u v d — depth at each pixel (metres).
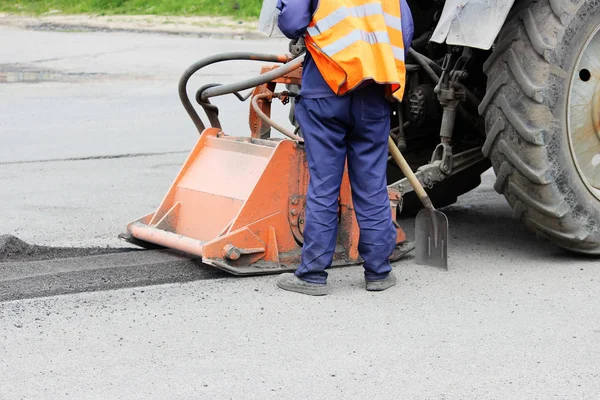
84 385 4.76
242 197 6.73
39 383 4.77
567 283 6.59
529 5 6.75
